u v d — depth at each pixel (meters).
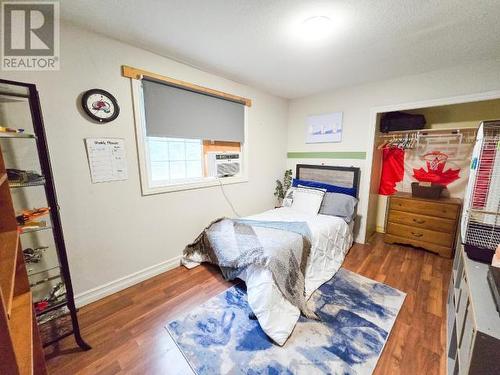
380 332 1.59
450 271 2.44
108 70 1.88
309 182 3.57
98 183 1.90
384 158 3.58
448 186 3.10
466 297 1.19
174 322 1.69
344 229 2.80
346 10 1.49
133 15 1.57
